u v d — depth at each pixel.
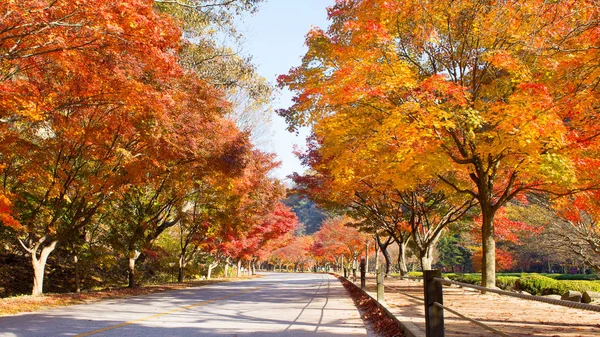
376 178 19.62
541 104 10.81
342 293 20.20
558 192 14.48
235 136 19.67
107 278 29.61
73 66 10.57
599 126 11.51
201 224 31.42
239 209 29.02
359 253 59.94
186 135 16.58
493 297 14.45
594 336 6.70
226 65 20.16
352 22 13.23
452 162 15.59
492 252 15.73
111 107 14.82
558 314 9.83
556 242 26.88
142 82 12.84
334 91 13.09
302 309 12.78
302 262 103.12
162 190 24.02
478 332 7.16
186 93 15.52
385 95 13.01
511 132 11.15
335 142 15.58
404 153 13.55
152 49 9.99
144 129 15.23
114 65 11.00
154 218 23.89
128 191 21.56
